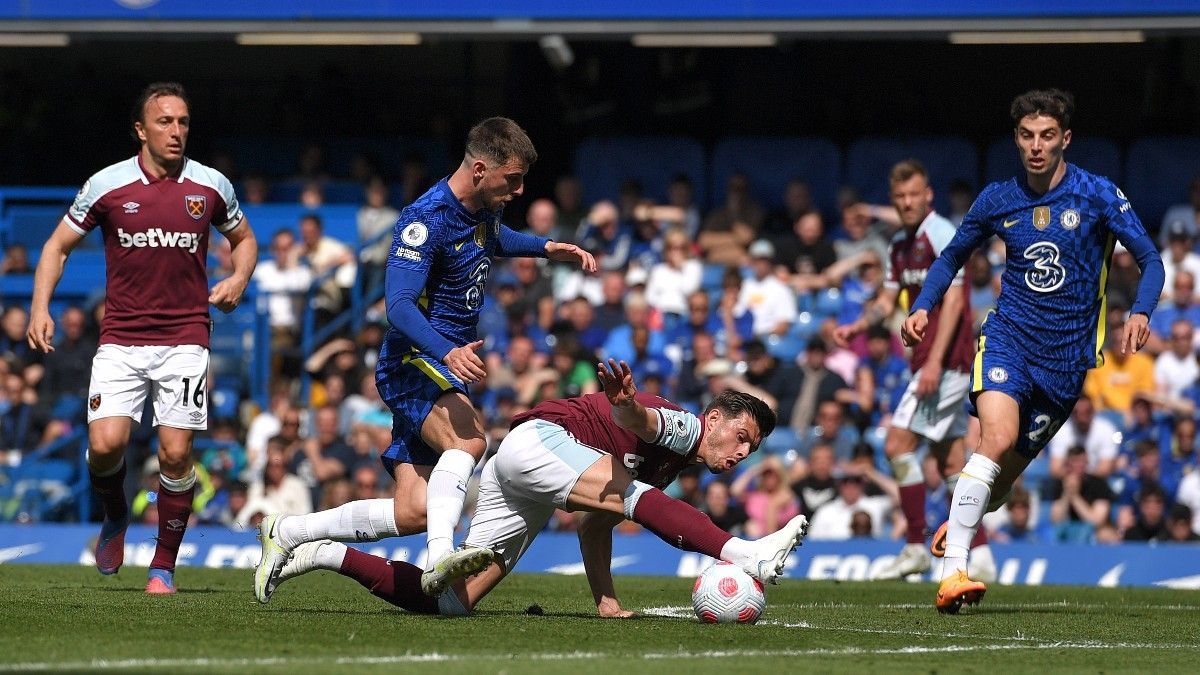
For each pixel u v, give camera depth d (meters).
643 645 18.20
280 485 48.38
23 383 54.59
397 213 64.38
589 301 58.78
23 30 56.47
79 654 16.31
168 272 25.62
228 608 22.14
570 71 72.88
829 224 66.81
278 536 21.61
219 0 56.34
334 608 22.50
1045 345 24.14
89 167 71.38
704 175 67.62
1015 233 24.20
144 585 28.41
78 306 57.50
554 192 72.31
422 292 21.83
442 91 73.56
